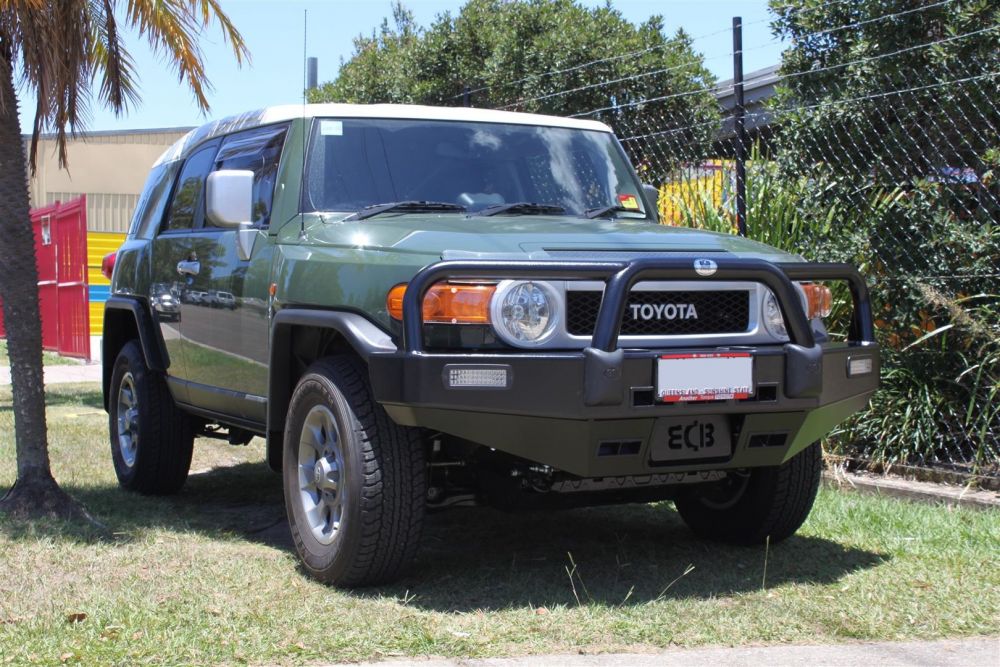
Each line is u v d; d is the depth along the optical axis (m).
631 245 4.25
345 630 3.74
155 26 5.85
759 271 4.11
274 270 4.88
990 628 3.83
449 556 4.90
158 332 6.18
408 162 5.13
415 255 4.14
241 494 6.44
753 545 5.09
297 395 4.55
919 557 4.80
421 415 3.91
